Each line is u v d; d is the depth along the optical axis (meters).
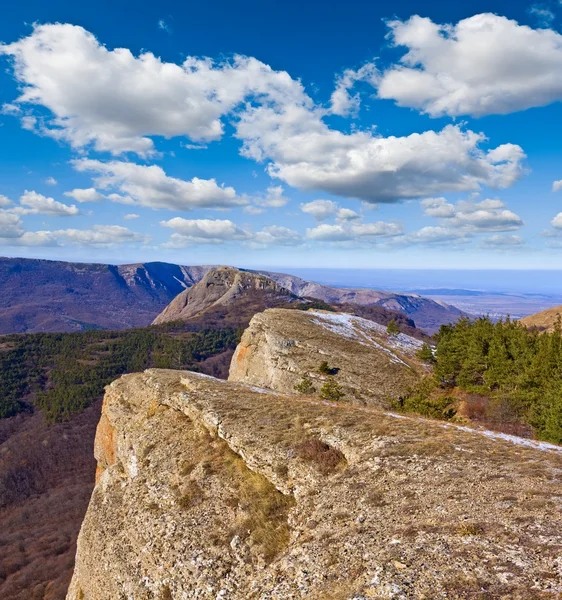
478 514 13.57
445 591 9.82
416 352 69.31
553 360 34.78
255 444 23.28
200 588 15.69
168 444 28.09
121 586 18.81
